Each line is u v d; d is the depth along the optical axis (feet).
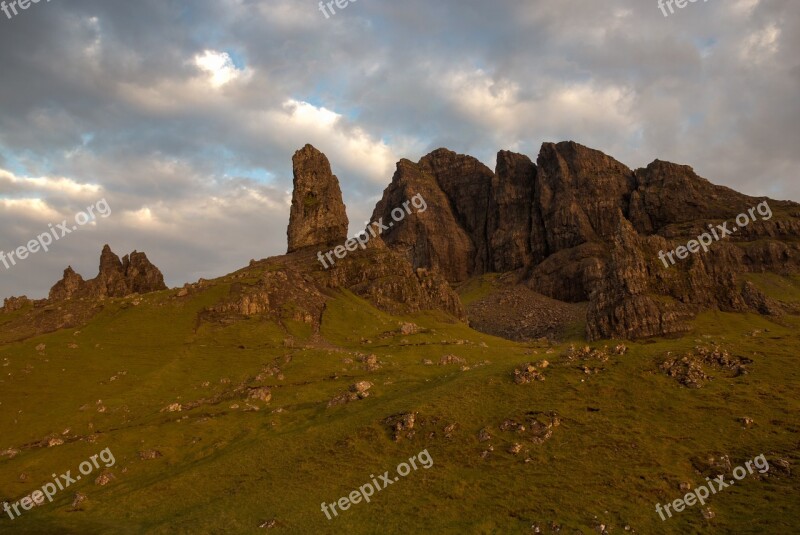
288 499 240.53
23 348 476.54
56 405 390.21
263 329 554.46
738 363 305.53
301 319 594.24
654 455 239.50
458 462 257.14
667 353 319.88
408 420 291.99
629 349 335.26
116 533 224.74
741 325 607.37
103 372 447.01
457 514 216.13
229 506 239.71
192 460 303.89
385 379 396.37
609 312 620.90
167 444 321.73
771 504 197.67
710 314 630.33
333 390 393.50
